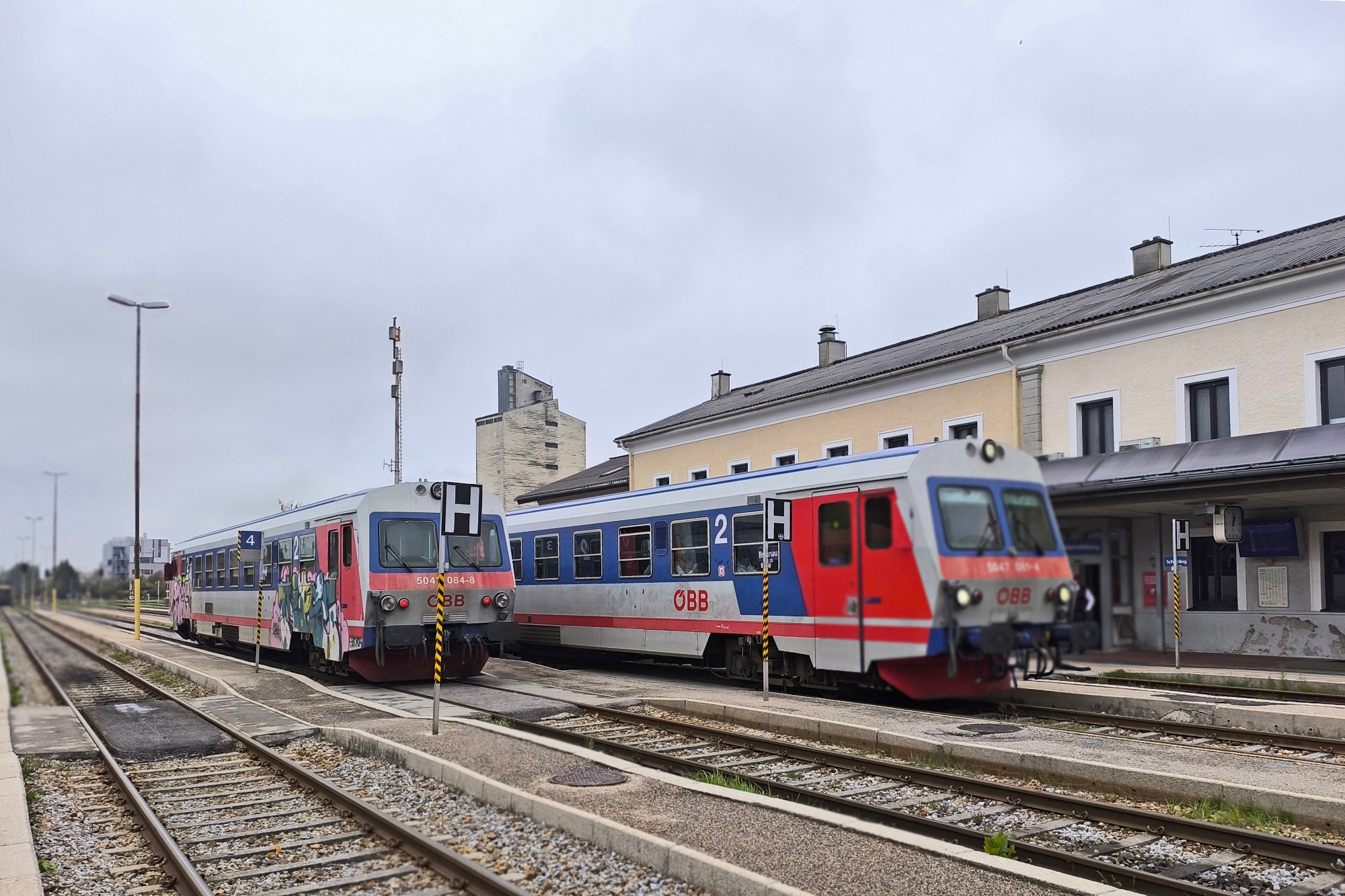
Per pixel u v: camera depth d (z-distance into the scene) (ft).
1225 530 60.29
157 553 109.50
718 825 23.11
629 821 23.58
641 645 59.72
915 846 21.20
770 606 49.83
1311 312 59.67
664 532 58.49
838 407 94.02
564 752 32.42
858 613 44.57
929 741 33.65
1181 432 66.13
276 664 74.33
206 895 21.13
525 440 172.04
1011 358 77.30
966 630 41.22
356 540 54.80
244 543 64.44
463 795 29.01
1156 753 31.14
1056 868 22.26
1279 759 30.96
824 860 20.47
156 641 107.04
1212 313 64.69
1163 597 69.15
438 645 37.06
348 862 23.82
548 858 22.72
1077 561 68.74
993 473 44.62
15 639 154.10
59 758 38.09
